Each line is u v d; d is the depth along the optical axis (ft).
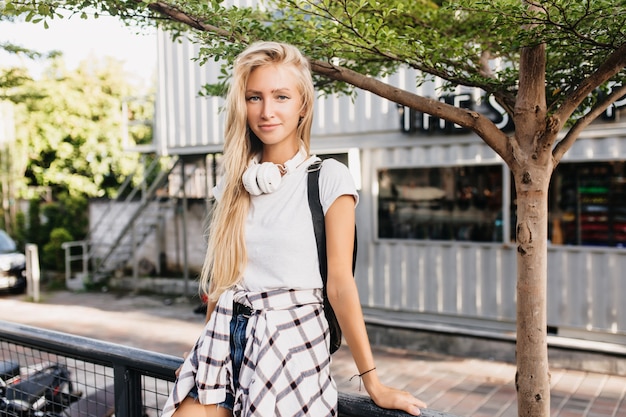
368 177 26.35
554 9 5.98
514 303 23.18
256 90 4.92
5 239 45.52
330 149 27.04
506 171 23.22
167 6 6.77
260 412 4.45
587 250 21.65
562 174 22.15
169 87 33.99
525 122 6.65
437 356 23.88
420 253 25.25
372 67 9.32
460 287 24.35
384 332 25.41
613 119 20.66
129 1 6.77
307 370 4.61
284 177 4.92
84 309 35.47
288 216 4.75
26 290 43.11
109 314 33.65
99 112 61.57
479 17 8.11
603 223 21.48
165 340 27.37
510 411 17.63
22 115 54.80
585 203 21.77
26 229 52.24
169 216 40.52
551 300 22.43
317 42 7.26
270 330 4.63
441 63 8.11
